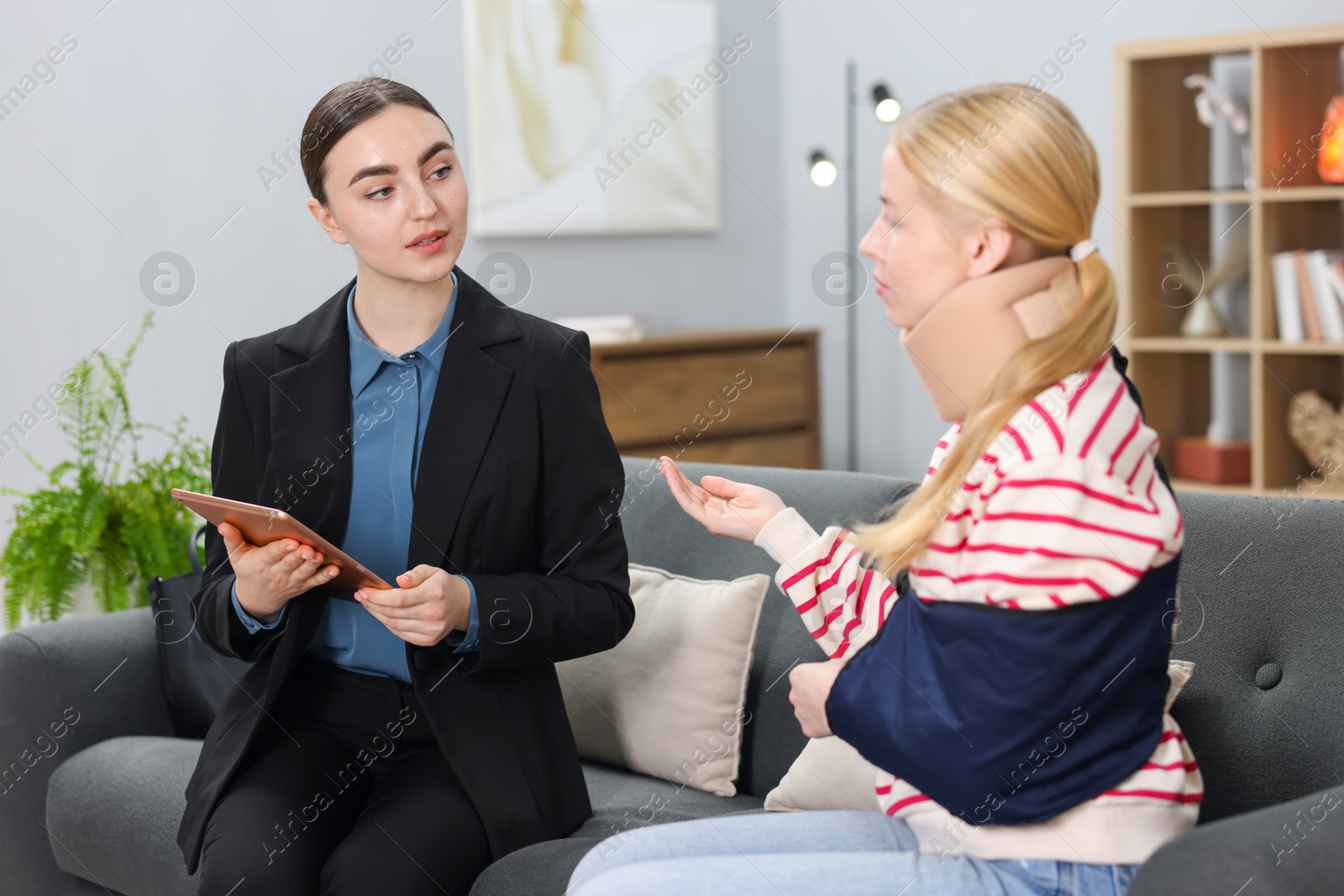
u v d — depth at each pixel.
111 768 1.78
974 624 0.95
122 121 3.18
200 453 2.60
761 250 4.91
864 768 1.47
